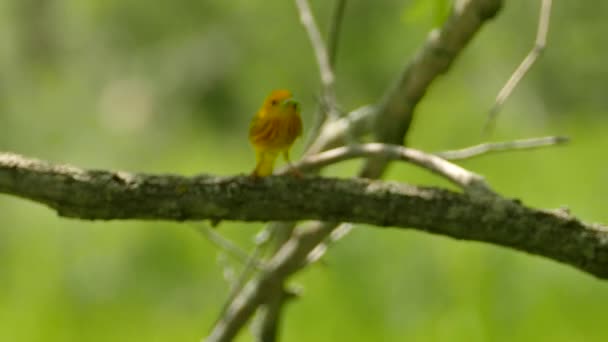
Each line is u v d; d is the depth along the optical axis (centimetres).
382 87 1695
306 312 1148
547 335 1066
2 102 1795
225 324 903
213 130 1762
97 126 1786
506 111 1549
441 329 1096
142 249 1357
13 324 1273
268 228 889
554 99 1619
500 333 1080
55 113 1802
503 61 1645
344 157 693
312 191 593
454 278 1129
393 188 592
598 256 575
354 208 591
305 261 866
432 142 1439
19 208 1487
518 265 1115
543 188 1298
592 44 1644
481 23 741
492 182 1316
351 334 1122
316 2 1717
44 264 1381
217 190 590
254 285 912
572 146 1354
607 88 1638
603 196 1270
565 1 1667
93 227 1412
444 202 586
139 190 584
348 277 1161
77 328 1278
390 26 1692
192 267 1338
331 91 796
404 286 1138
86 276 1345
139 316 1288
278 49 1764
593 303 1091
